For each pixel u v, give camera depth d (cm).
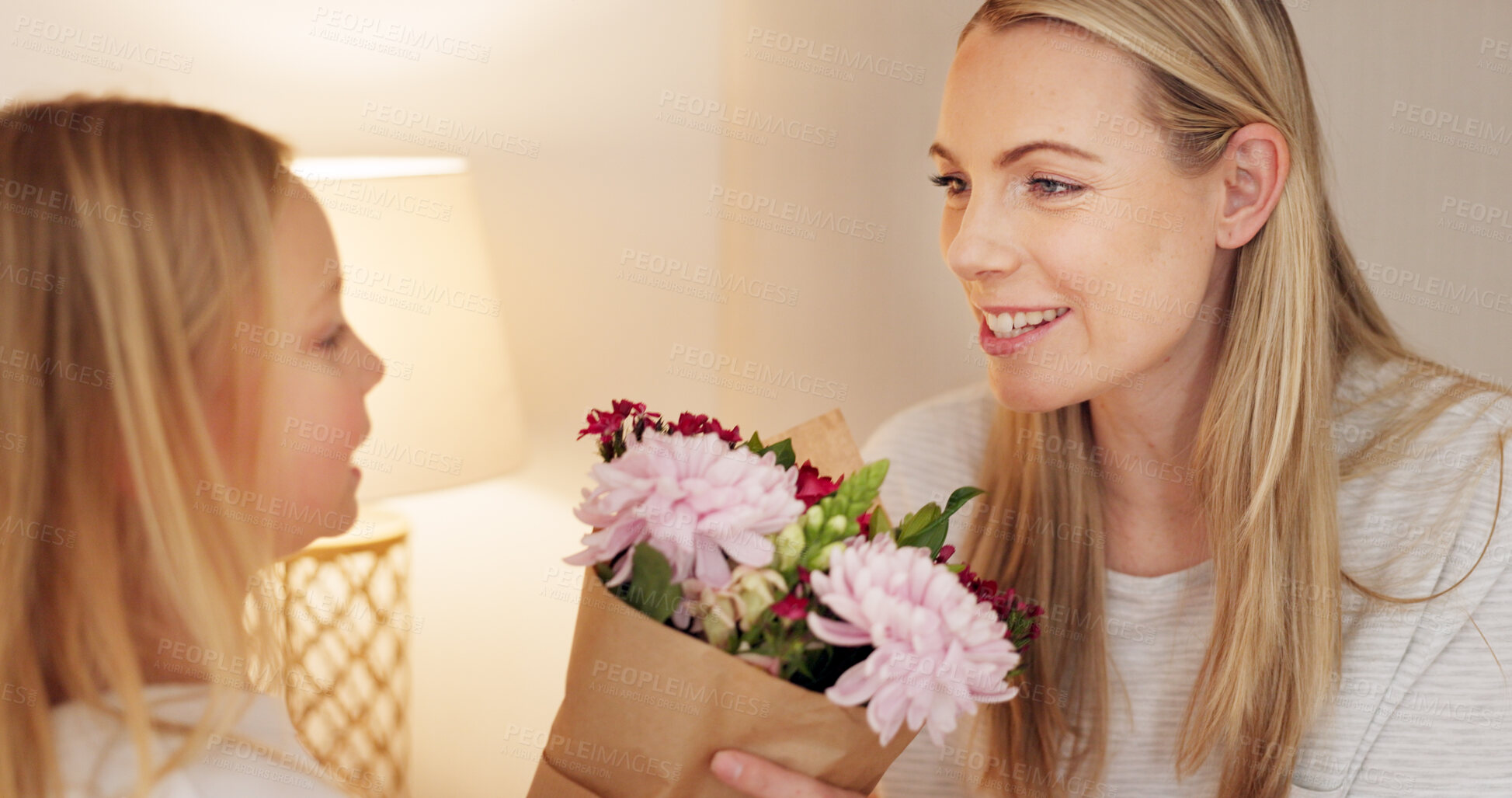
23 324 99
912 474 135
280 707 101
